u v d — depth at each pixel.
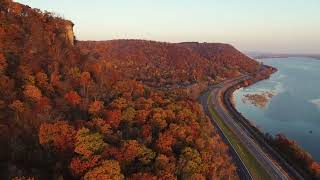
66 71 104.69
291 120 187.38
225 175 91.62
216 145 106.94
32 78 87.00
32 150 65.56
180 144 88.56
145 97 124.25
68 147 68.12
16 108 74.25
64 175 61.81
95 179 58.84
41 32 108.62
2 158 60.41
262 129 168.00
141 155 74.56
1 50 89.81
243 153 117.19
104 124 81.88
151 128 91.88
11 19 103.44
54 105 85.88
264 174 101.56
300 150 117.75
